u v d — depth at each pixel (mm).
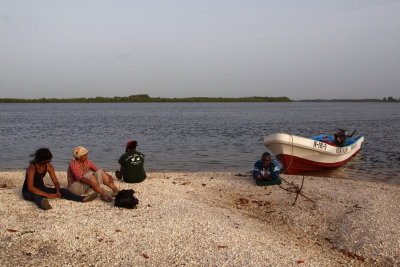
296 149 12891
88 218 5918
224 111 95062
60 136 27500
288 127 38219
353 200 7945
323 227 6617
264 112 88250
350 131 33906
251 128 36500
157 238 5219
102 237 5203
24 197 6914
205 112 87188
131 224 5711
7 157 17062
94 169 7602
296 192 8078
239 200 8133
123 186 8492
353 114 77438
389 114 77875
